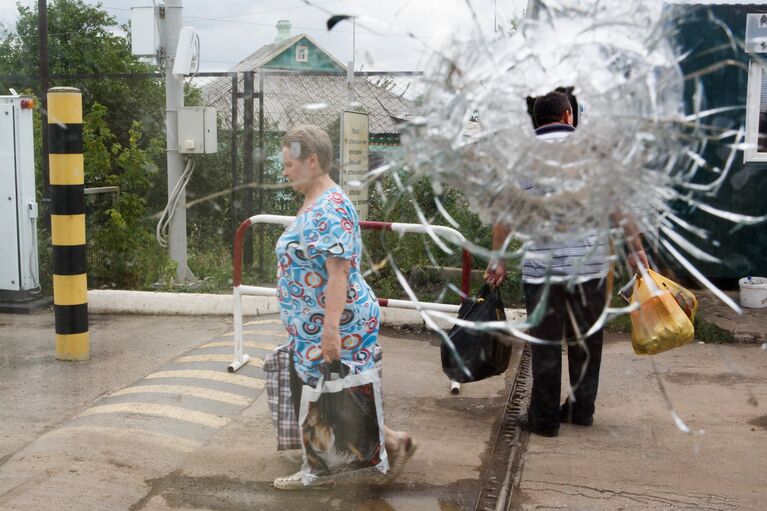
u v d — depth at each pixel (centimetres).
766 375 528
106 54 969
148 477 365
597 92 227
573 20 232
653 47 228
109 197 788
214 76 774
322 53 739
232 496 348
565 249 313
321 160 328
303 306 331
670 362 556
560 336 394
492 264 395
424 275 716
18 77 923
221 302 688
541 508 341
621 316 636
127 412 439
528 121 232
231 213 859
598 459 391
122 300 700
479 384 505
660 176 233
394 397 479
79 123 534
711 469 379
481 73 232
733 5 680
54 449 389
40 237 789
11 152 701
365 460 338
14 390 487
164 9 738
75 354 549
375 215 734
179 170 757
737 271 715
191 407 451
